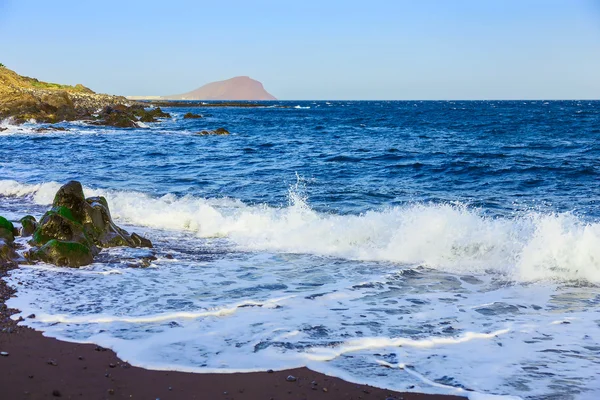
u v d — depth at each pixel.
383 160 23.81
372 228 10.05
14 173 19.03
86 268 8.12
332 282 7.68
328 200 14.59
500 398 4.46
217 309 6.42
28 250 8.55
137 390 4.47
